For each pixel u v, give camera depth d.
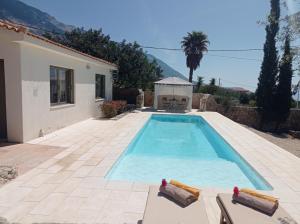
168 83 20.55
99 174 5.75
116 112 16.11
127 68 20.88
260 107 21.12
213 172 7.38
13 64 7.71
